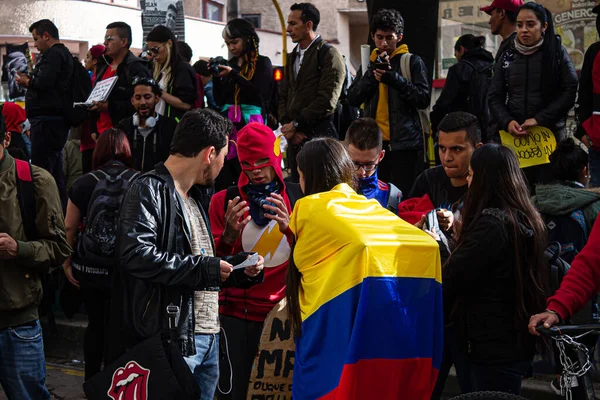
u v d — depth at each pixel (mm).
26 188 4805
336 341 3578
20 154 7293
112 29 8250
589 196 4977
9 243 4641
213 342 4012
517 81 6363
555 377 5602
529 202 3889
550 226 5004
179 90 7910
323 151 3936
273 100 8695
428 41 7578
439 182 5043
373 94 6992
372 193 4930
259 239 4625
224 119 4016
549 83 6262
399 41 7000
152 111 7207
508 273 3822
